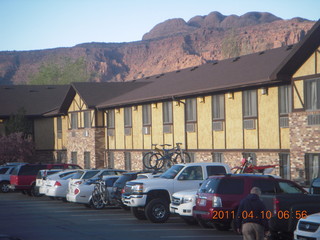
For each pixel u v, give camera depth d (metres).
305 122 25.11
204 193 18.38
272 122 28.19
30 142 51.53
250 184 17.98
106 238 17.38
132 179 24.58
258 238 13.26
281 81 27.09
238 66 34.38
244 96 30.16
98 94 45.53
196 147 34.25
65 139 52.88
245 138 30.09
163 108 37.44
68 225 20.80
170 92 35.50
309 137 24.91
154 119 38.44
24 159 50.78
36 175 35.88
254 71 30.39
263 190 18.00
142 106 39.81
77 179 27.53
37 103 58.34
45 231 19.22
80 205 29.27
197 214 18.56
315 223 13.81
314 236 13.66
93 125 45.28
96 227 20.12
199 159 33.88
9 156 49.81
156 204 21.38
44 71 107.06
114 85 47.06
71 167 36.97
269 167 23.03
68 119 50.44
